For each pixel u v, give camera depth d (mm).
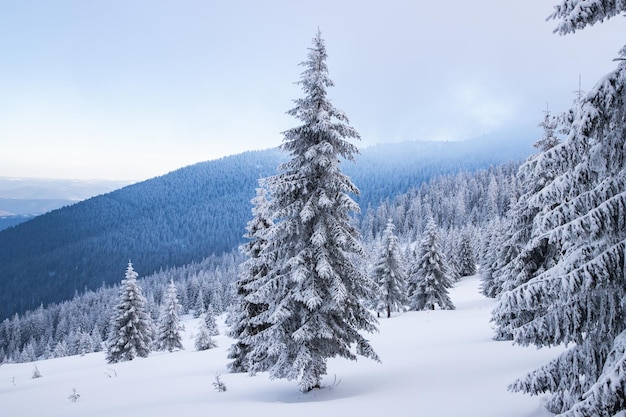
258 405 12242
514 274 18719
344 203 13719
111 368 31172
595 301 6355
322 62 14383
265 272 22188
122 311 43594
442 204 150000
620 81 5676
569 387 6684
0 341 129500
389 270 50156
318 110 14320
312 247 14008
